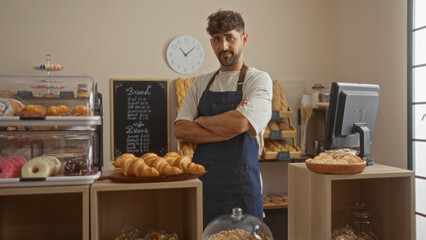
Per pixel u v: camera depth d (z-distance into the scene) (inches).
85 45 147.8
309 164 73.9
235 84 84.2
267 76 83.2
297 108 163.8
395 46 130.6
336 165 70.1
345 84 81.4
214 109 84.0
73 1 147.1
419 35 120.8
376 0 139.3
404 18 126.9
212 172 80.7
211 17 82.0
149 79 151.6
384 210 83.0
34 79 59.2
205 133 80.8
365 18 145.4
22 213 66.2
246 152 79.7
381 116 136.9
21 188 52.3
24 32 143.6
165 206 69.1
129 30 151.1
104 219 66.8
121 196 67.5
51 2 145.4
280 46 163.5
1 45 141.9
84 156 56.7
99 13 148.9
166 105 153.1
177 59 154.1
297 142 163.5
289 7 164.2
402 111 127.3
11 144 56.2
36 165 53.4
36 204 66.7
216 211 79.7
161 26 153.6
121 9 150.6
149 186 55.6
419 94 121.0
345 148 85.4
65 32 146.4
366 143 83.3
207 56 157.2
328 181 71.2
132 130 150.6
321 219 72.8
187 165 58.1
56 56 145.6
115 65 150.0
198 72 156.2
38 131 58.2
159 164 57.4
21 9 143.5
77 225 67.8
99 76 148.9
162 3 153.7
